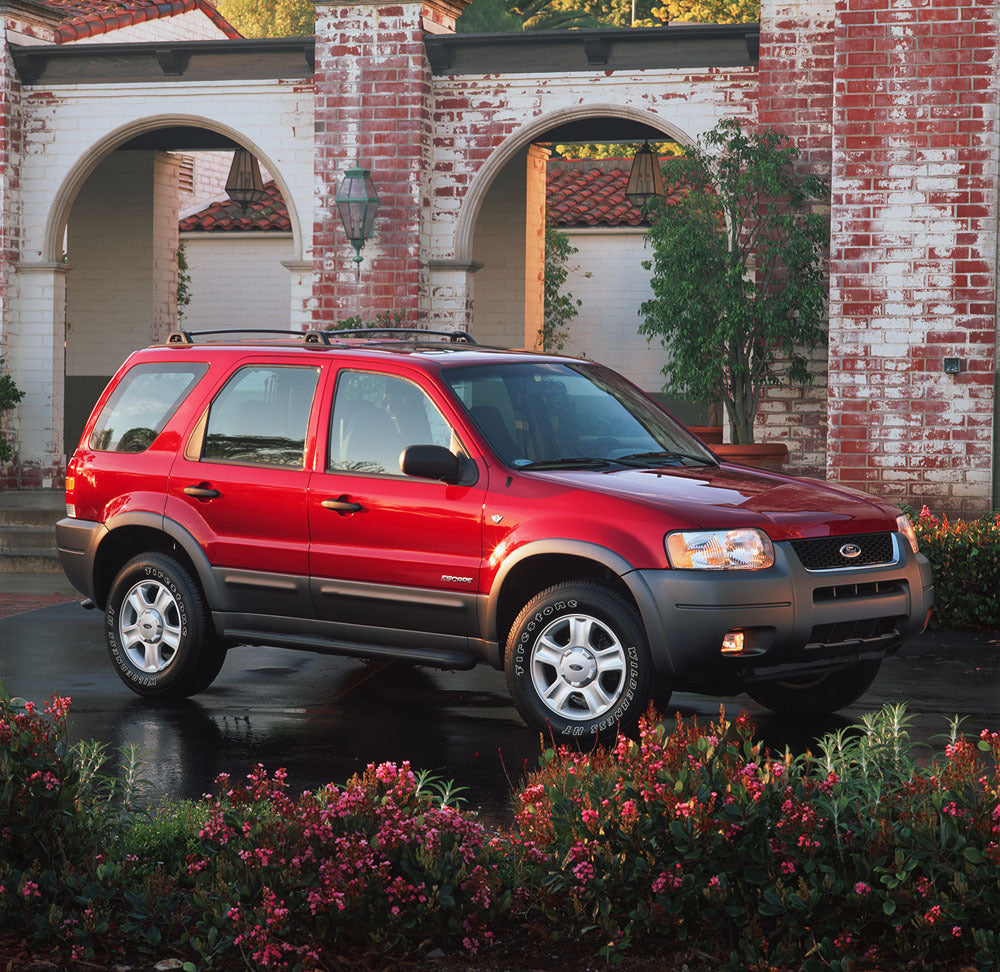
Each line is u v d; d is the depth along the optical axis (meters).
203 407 11.96
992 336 20.45
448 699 11.97
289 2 84.50
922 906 5.67
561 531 9.91
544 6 66.00
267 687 12.49
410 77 23.72
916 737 10.31
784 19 21.86
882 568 10.28
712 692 9.91
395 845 6.10
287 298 37.97
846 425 20.92
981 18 20.20
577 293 38.09
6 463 25.75
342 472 11.05
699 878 5.93
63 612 16.66
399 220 23.89
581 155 62.50
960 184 20.41
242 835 6.38
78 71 25.55
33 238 25.89
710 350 21.11
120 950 6.12
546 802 6.48
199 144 30.19
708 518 9.65
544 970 5.89
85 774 6.94
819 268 21.81
